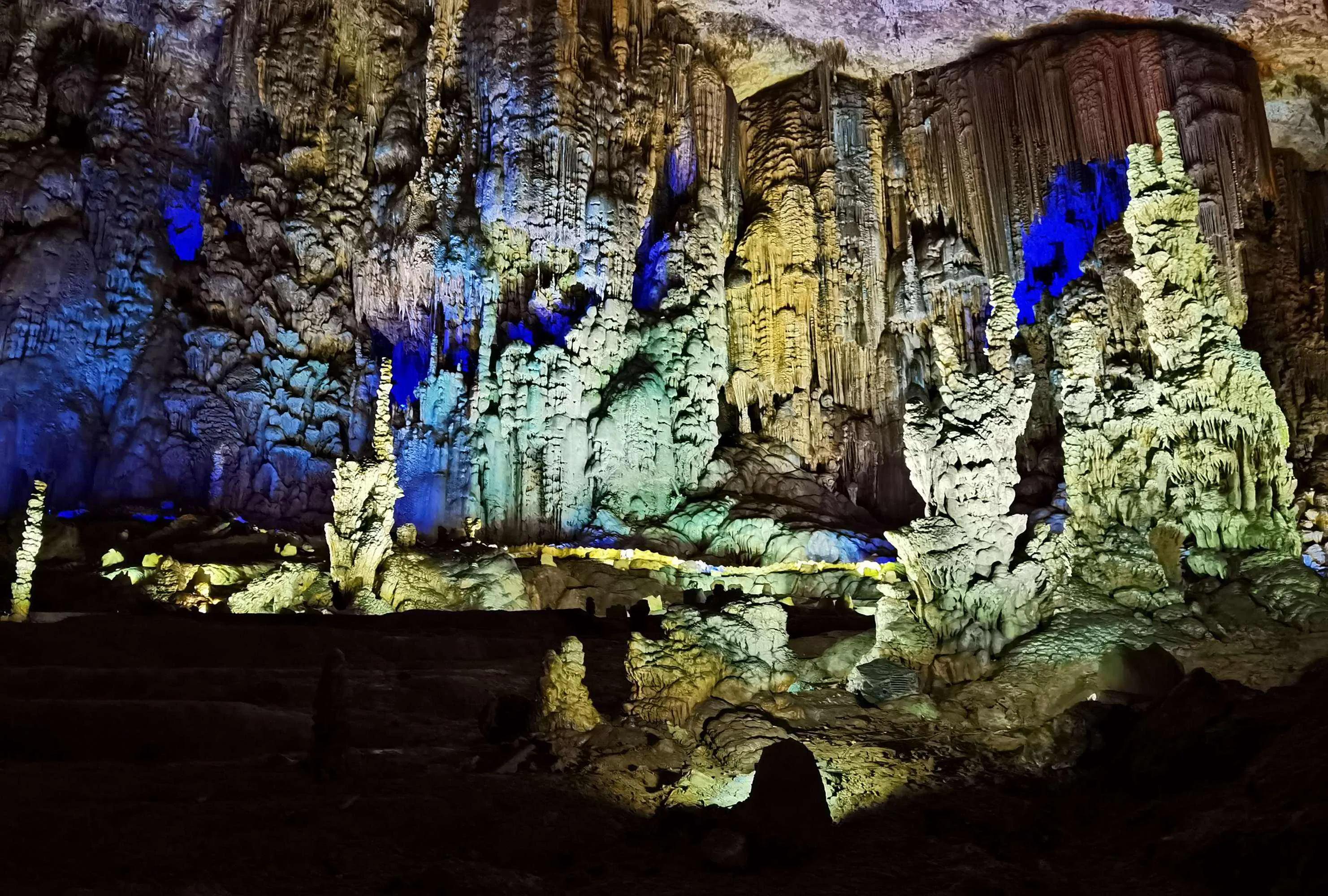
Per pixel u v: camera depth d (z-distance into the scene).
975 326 23.81
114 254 21.94
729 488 22.70
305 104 23.95
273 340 22.62
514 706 8.03
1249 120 21.33
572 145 22.34
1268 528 9.98
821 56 25.44
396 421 21.34
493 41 22.77
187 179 24.20
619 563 18.52
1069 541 9.89
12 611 12.46
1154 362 11.81
